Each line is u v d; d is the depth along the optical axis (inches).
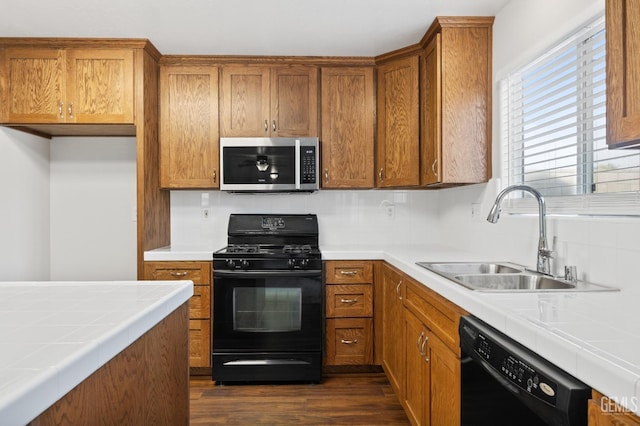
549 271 67.4
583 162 66.4
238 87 118.3
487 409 44.6
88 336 30.8
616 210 57.4
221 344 107.4
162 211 123.0
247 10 91.7
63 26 99.2
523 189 68.5
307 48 112.9
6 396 20.8
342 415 91.4
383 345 108.5
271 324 108.2
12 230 113.3
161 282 53.6
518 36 83.6
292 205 131.3
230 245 123.3
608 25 40.7
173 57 117.2
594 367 28.8
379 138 118.4
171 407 48.5
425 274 69.8
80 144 129.7
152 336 42.9
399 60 113.9
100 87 107.3
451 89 95.0
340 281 111.3
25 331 32.1
